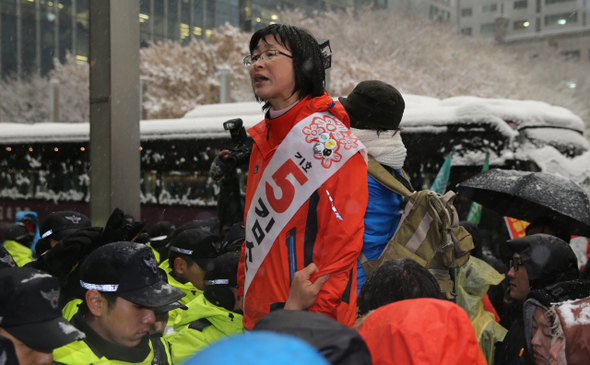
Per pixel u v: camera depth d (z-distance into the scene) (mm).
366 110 2744
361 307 2016
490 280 3229
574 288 2396
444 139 8031
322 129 2240
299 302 2070
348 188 2182
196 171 10523
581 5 44938
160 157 10922
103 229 2709
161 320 2557
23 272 1891
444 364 1499
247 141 3338
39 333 1812
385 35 27750
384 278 1970
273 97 2318
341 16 29250
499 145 7684
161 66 26281
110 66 5258
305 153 2215
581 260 7270
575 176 7688
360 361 1246
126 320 2188
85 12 43875
